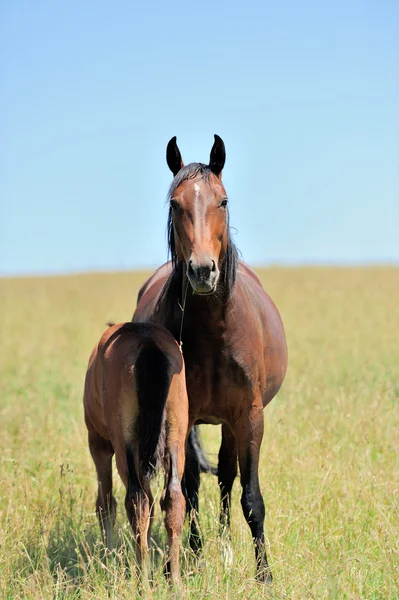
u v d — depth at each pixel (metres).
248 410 10.63
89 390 10.21
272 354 11.51
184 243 9.82
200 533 10.88
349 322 32.03
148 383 8.84
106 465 10.65
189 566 9.96
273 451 13.58
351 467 12.73
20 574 9.67
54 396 20.19
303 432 14.66
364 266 81.44
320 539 10.34
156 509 12.45
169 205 10.42
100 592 8.84
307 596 8.79
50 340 32.50
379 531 10.52
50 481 13.17
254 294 11.78
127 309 42.81
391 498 11.65
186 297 10.30
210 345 10.36
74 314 42.53
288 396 18.28
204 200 9.75
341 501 11.58
